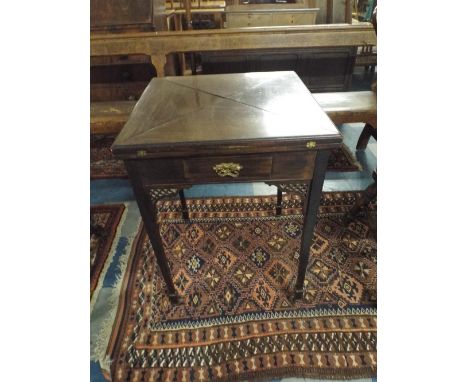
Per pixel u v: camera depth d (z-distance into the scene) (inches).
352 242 63.2
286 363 44.3
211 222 69.3
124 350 46.4
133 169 36.5
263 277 56.5
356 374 42.9
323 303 51.9
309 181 38.5
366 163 88.1
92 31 89.4
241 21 113.3
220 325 49.2
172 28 130.3
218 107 42.5
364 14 144.6
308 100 43.8
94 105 80.9
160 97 47.2
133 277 57.5
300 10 110.7
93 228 66.1
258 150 34.9
